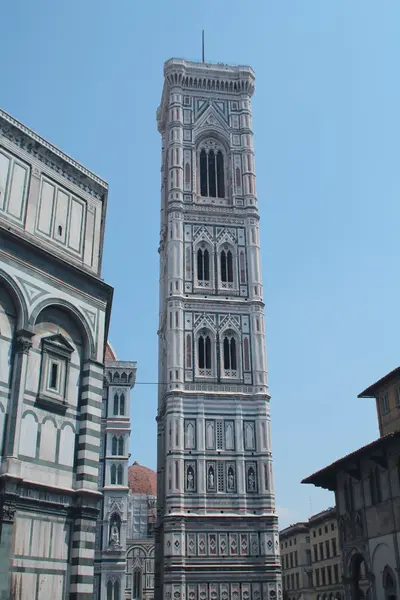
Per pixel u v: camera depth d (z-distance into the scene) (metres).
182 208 91.69
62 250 34.38
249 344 85.50
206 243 90.69
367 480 53.59
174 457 77.00
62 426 30.95
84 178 37.12
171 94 100.38
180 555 72.12
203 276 88.94
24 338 29.86
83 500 30.14
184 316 85.19
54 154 35.41
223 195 95.81
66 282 33.00
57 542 28.84
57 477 29.89
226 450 78.81
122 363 98.56
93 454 31.53
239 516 75.19
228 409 81.06
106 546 88.56
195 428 79.44
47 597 27.69
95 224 37.16
